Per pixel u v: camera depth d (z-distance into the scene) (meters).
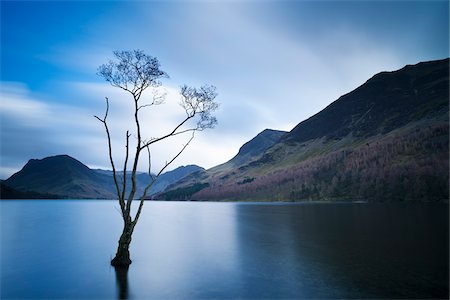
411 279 21.64
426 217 70.06
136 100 27.75
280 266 27.30
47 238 48.91
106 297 20.22
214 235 51.56
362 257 29.33
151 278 24.48
